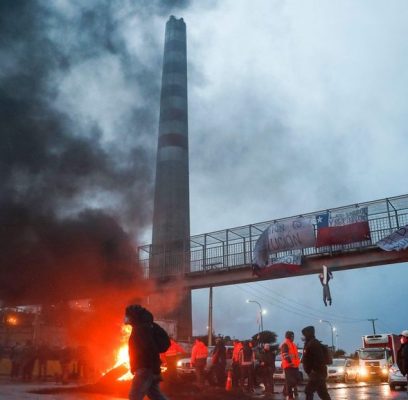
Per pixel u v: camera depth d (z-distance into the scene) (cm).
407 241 2753
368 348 2767
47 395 939
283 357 1073
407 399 1274
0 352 2245
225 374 1543
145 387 473
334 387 1969
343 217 3028
